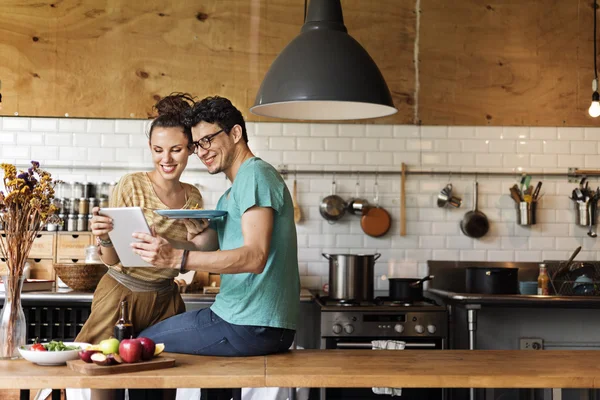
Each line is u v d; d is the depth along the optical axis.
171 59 5.80
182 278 5.39
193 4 5.82
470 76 5.88
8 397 4.76
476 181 5.86
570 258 5.54
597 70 5.92
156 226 3.39
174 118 3.37
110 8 5.79
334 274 5.30
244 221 2.88
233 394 3.29
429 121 5.85
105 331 3.34
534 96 5.90
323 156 5.82
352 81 3.45
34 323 5.08
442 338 4.97
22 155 5.71
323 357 3.05
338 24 3.67
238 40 5.82
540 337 5.84
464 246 5.84
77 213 5.56
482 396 5.30
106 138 5.75
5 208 3.00
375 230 5.77
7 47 5.73
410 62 5.86
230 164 3.06
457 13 5.89
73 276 5.07
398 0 5.87
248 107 5.81
